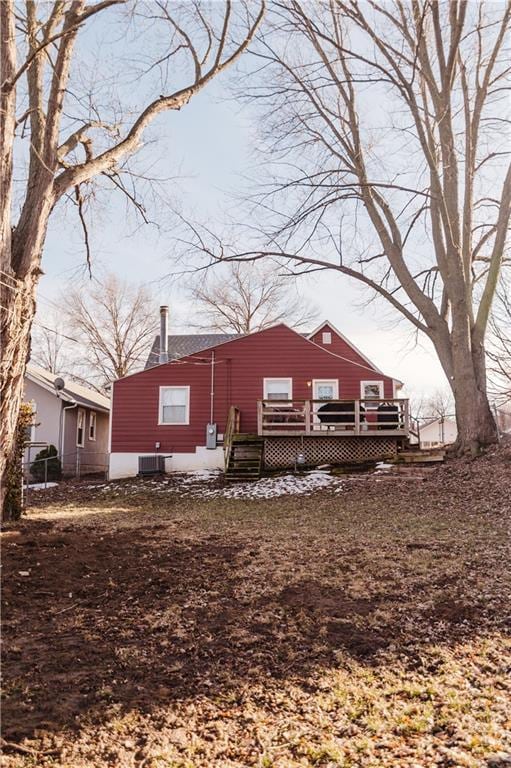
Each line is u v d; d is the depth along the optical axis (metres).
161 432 20.80
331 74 16.03
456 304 15.49
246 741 3.61
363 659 4.73
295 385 20.77
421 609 5.70
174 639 5.05
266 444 18.34
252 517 11.49
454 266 15.46
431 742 3.51
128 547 8.13
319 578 6.67
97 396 30.75
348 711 3.95
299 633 5.20
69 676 4.33
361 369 20.81
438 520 10.02
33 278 5.84
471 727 3.64
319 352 20.94
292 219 15.52
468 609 5.64
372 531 9.36
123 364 38.81
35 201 5.96
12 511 10.59
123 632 5.16
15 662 4.50
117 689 4.19
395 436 17.70
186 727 3.77
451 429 45.56
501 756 3.28
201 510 12.91
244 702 4.09
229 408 20.44
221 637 5.11
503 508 10.34
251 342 21.11
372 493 13.43
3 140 5.30
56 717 3.79
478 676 4.38
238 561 7.41
